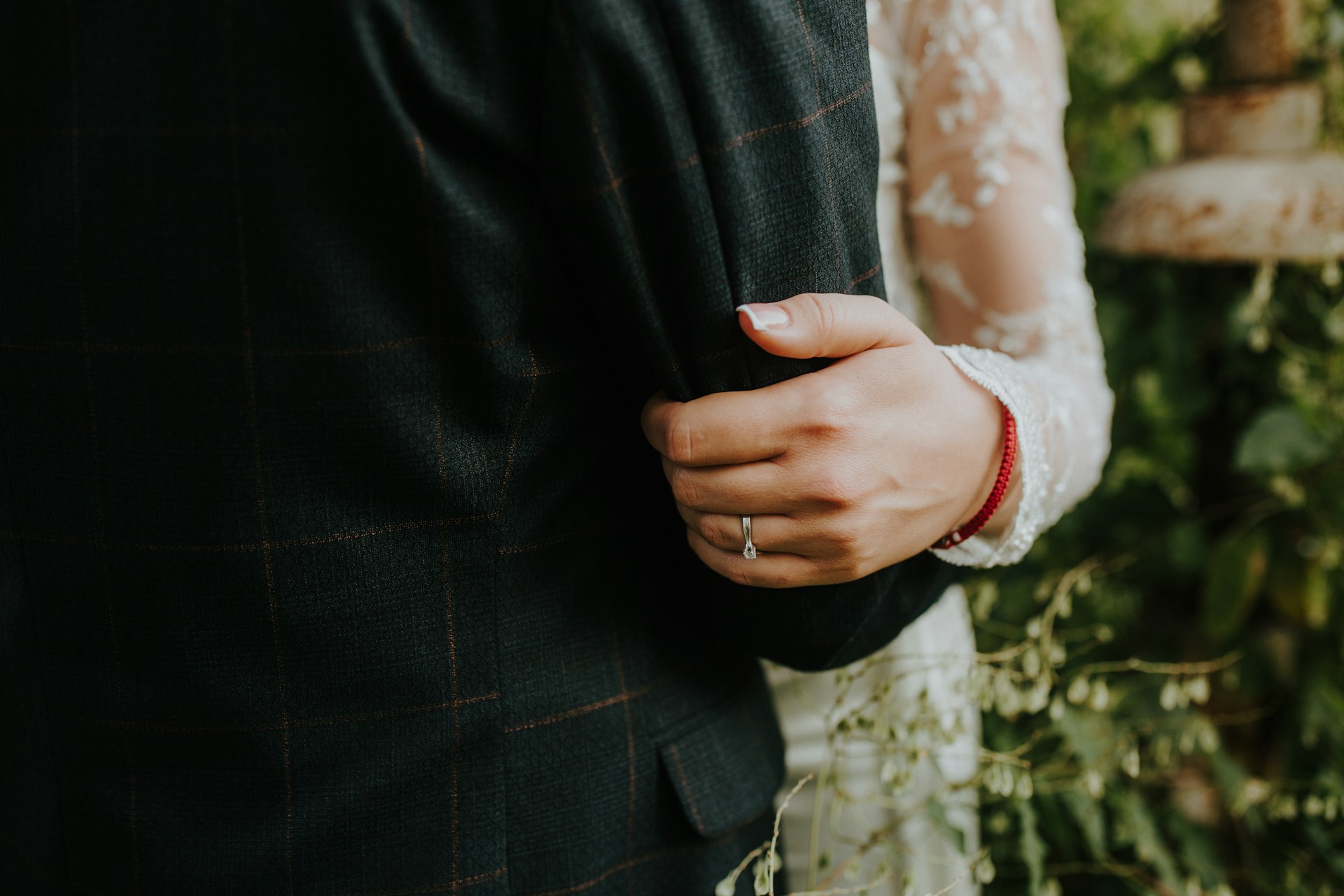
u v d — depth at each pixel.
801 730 0.96
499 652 0.61
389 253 0.53
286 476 0.55
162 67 0.50
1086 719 1.20
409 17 0.49
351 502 0.56
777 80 0.53
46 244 0.53
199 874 0.60
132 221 0.52
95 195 0.52
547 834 0.64
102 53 0.50
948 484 0.65
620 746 0.66
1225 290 1.39
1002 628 1.25
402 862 0.62
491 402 0.56
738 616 0.67
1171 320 1.42
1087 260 1.49
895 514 0.62
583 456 0.63
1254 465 1.29
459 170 0.52
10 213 0.54
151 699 0.59
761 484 0.59
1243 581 1.36
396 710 0.60
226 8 0.49
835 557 0.61
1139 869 1.17
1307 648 1.40
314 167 0.51
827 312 0.56
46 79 0.51
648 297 0.56
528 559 0.62
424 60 0.49
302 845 0.60
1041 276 0.84
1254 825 1.28
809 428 0.58
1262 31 1.24
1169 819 1.25
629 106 0.51
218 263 0.52
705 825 0.68
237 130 0.50
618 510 0.67
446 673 0.60
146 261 0.52
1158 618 1.53
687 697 0.70
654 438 0.60
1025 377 0.74
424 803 0.61
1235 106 1.22
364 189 0.51
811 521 0.60
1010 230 0.83
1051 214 0.84
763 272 0.56
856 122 0.57
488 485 0.58
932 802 0.88
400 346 0.54
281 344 0.53
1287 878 1.28
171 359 0.53
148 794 0.61
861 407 0.59
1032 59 0.84
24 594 0.61
